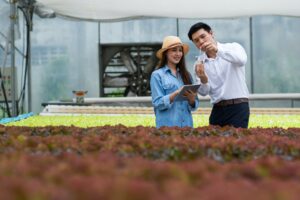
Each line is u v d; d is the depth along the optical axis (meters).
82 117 19.89
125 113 21.52
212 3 23.22
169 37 11.23
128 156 5.55
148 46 29.41
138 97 27.58
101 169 4.38
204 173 4.28
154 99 11.18
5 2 22.58
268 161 4.84
